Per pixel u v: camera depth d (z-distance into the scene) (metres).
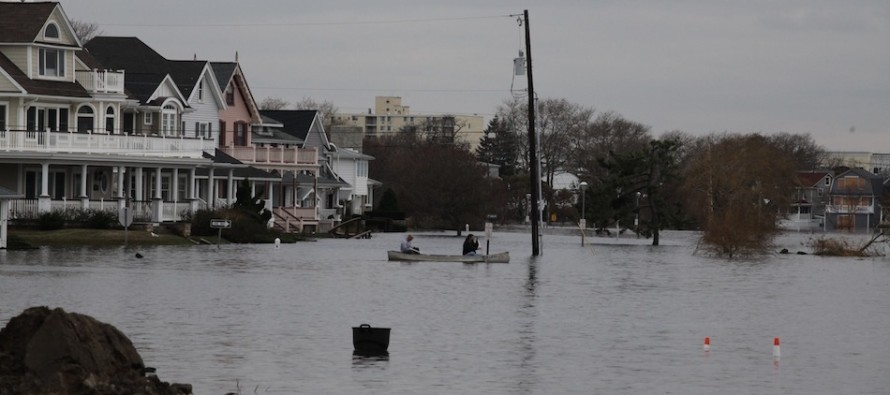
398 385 56.59
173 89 176.50
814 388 58.22
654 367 62.97
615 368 62.47
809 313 89.44
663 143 198.00
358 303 89.25
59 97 153.25
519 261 142.88
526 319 81.88
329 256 141.25
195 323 75.31
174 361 61.28
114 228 150.62
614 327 78.50
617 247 183.62
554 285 109.19
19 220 144.12
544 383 58.03
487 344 69.56
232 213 164.50
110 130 162.75
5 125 149.38
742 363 64.81
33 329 49.44
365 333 65.38
